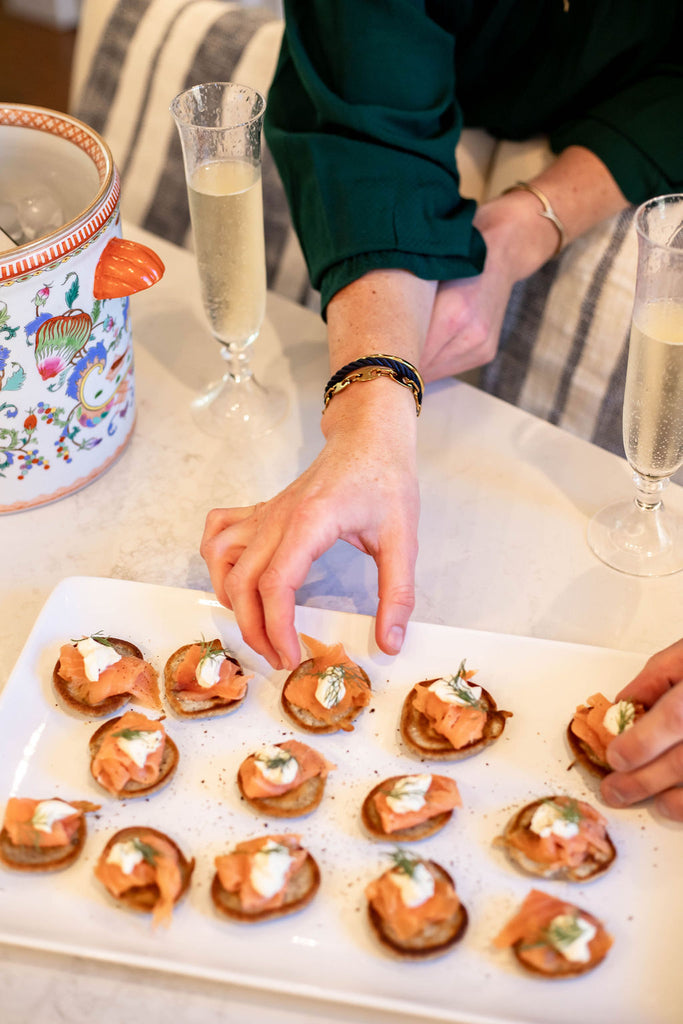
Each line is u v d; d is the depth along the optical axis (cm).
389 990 58
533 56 125
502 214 115
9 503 92
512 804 68
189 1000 60
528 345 136
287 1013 59
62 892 63
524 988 58
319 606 84
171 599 80
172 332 115
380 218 96
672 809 65
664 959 59
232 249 89
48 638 78
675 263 69
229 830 67
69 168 91
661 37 120
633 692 71
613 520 90
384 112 100
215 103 89
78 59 165
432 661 76
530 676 75
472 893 63
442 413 104
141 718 72
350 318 93
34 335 79
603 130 119
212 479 96
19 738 72
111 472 97
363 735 72
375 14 98
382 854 65
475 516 92
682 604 83
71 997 60
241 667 77
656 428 77
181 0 155
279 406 104
